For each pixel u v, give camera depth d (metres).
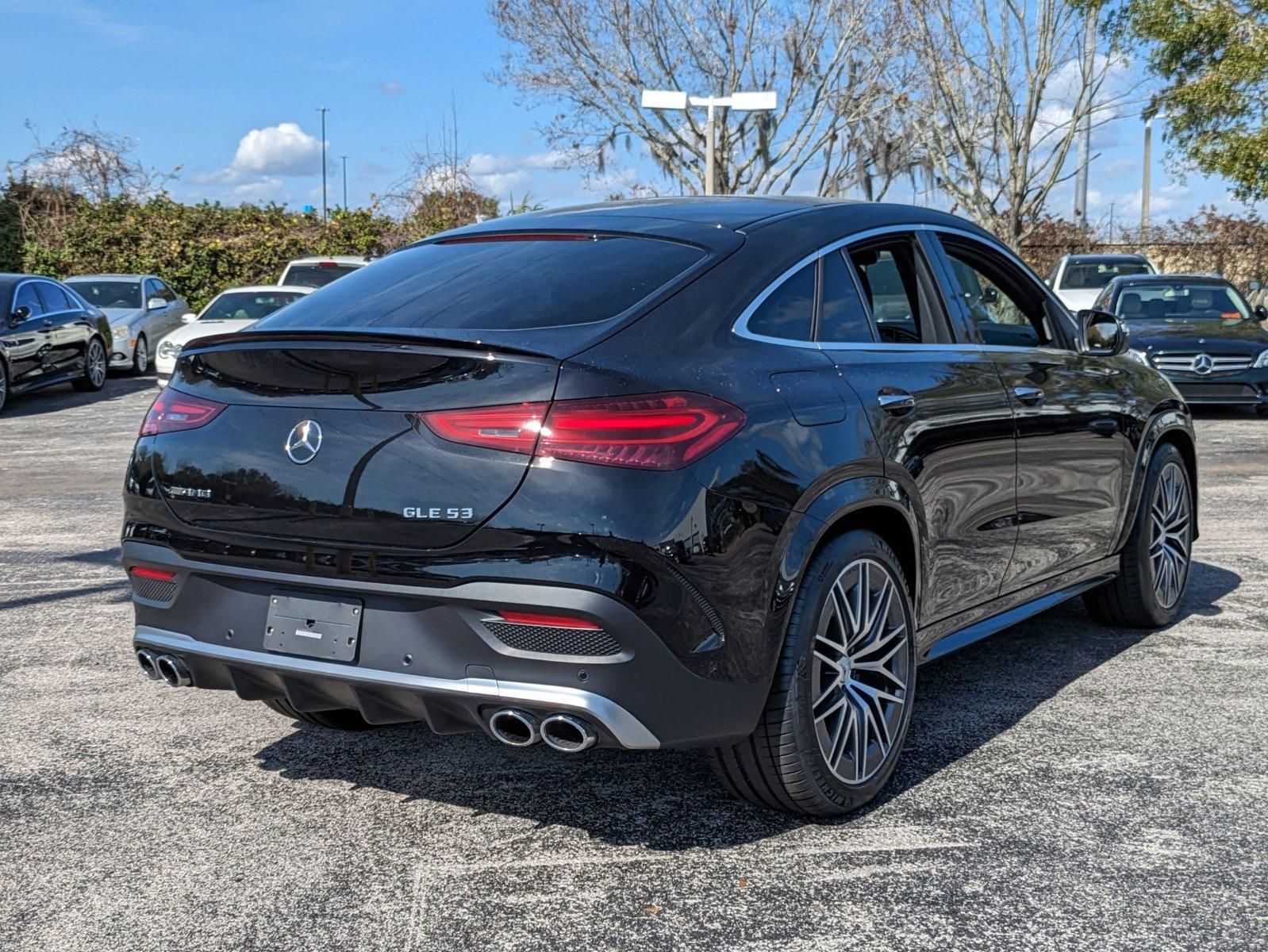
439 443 2.84
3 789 3.57
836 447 3.21
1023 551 4.26
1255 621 5.39
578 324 2.98
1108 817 3.34
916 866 3.05
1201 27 21.17
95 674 4.66
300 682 3.06
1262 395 13.00
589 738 2.80
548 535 2.74
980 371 3.97
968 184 29.08
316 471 2.97
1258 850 3.13
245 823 3.34
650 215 3.63
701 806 3.44
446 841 3.23
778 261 3.41
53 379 16.09
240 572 3.09
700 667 2.86
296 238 29.88
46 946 2.69
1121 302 14.71
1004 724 4.10
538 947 2.67
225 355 3.17
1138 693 4.42
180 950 2.67
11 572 6.43
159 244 29.14
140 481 3.30
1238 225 29.28
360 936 2.73
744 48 30.14
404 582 2.86
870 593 3.40
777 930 2.74
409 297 3.27
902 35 28.34
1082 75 27.75
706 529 2.84
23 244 31.59
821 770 3.21
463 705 2.87
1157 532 5.19
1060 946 2.66
